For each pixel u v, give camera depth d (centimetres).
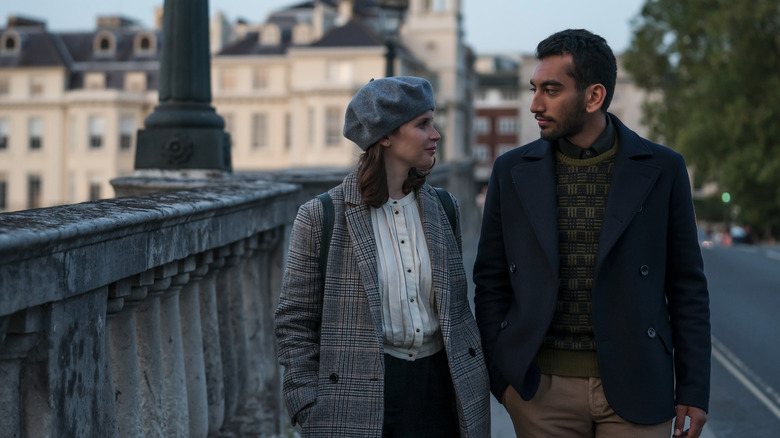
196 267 312
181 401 287
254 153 5638
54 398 176
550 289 246
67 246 176
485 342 261
